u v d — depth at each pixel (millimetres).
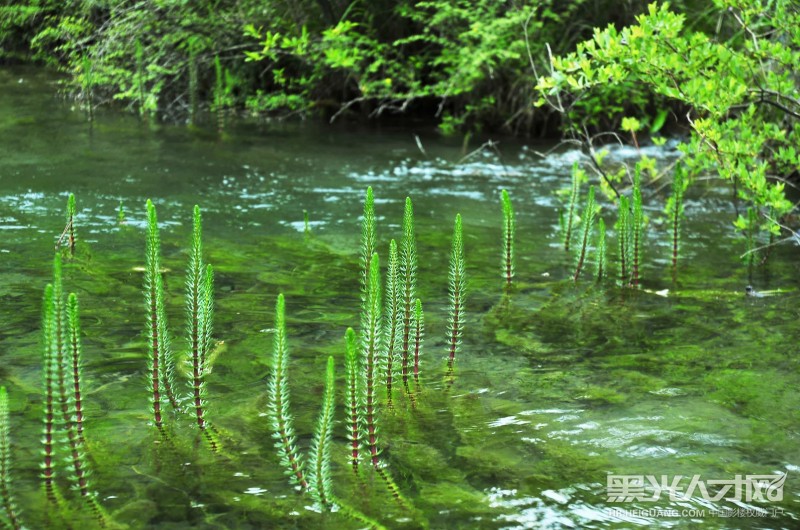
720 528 2885
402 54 12047
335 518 2889
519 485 3129
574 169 6211
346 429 3502
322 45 11023
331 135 10672
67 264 5414
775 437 3508
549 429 3553
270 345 4297
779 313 4957
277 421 3020
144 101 11445
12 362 3947
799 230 6789
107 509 2887
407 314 3943
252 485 3066
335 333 4473
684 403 3801
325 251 5941
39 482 3021
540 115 11117
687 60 6004
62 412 2979
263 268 5523
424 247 6160
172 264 5500
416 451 3355
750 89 5992
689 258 6074
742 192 6238
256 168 8641
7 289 4887
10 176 7770
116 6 11781
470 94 11594
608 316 4895
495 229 6707
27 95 12289
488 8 10578
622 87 8898
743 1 6133
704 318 4875
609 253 6211
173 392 3752
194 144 9734
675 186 5777
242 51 12125
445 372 4094
